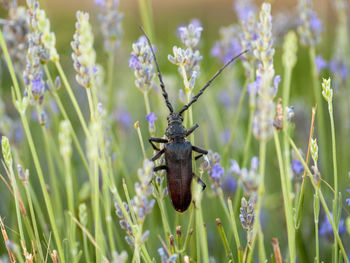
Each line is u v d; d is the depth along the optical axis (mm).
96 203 344
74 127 504
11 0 415
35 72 376
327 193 445
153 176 369
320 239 433
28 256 349
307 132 499
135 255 328
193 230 374
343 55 502
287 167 348
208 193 439
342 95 501
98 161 341
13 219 428
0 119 438
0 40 357
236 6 502
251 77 419
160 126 452
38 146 478
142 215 324
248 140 421
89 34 346
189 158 390
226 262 412
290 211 343
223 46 491
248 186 324
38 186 463
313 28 445
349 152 500
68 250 387
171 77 507
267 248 444
